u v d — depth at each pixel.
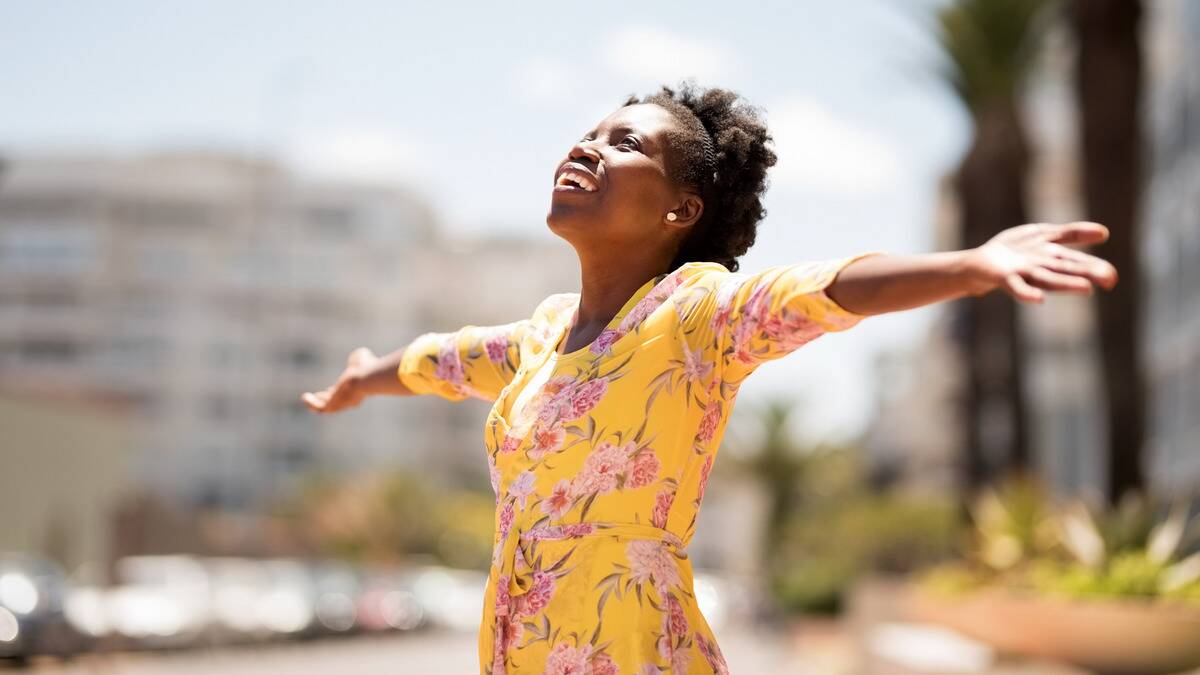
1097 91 15.63
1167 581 11.86
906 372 68.81
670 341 2.26
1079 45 15.88
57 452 30.27
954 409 51.47
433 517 59.78
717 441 2.36
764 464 57.06
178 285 92.88
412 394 3.04
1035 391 46.41
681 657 2.23
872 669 16.34
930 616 16.86
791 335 2.10
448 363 2.89
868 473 72.75
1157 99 32.06
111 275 92.12
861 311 1.99
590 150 2.45
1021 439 24.09
